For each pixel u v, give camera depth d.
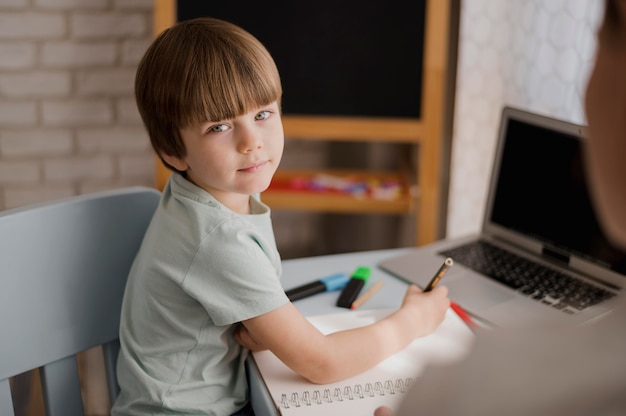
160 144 1.04
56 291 1.10
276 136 1.03
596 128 0.34
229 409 1.05
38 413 1.54
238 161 1.00
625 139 0.33
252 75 0.98
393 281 1.27
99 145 2.14
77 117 2.11
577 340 0.40
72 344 1.12
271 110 1.02
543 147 1.25
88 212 1.13
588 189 1.18
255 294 0.97
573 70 1.62
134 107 2.12
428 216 1.91
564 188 1.22
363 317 1.12
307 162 2.25
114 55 2.07
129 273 1.16
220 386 1.05
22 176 2.14
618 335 0.40
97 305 1.15
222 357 1.05
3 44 2.02
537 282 1.21
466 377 0.42
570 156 1.21
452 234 2.00
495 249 1.33
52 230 1.09
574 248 1.22
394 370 1.01
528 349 0.41
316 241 2.35
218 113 0.97
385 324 1.04
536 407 0.39
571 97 1.63
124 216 1.17
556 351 0.40
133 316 1.09
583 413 0.38
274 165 1.04
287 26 1.80
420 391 0.44
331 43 1.81
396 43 1.81
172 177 1.08
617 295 1.13
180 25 1.02
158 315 1.05
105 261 1.15
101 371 2.15
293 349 0.97
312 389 0.97
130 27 2.05
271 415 0.95
